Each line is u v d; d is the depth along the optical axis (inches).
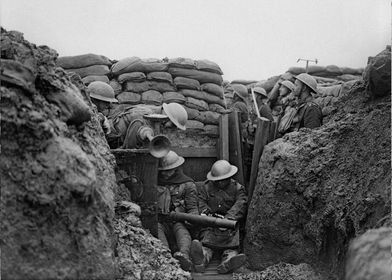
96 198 133.6
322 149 214.8
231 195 262.7
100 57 287.3
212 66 297.0
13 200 116.2
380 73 203.6
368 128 199.2
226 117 280.2
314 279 203.0
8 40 127.7
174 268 171.0
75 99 140.3
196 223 240.2
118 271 147.8
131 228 175.5
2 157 116.6
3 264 112.4
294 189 221.6
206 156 281.4
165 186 251.3
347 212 187.3
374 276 93.0
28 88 123.7
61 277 118.3
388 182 170.2
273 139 269.7
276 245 232.5
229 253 241.1
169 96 284.7
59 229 120.3
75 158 124.1
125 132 238.1
